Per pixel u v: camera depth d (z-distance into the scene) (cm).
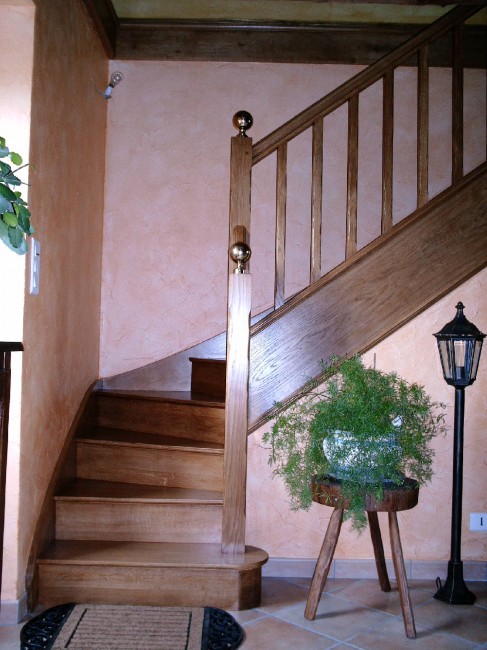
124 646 203
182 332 371
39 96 235
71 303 294
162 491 271
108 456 291
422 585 270
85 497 258
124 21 372
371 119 379
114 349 368
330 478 228
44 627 216
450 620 235
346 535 277
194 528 261
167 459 282
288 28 375
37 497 246
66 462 278
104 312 369
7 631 215
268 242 376
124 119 374
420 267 275
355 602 250
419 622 232
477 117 379
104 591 239
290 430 241
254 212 376
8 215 185
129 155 373
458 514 256
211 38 376
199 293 373
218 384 340
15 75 226
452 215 278
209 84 377
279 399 268
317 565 234
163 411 310
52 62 254
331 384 232
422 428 230
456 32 282
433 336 275
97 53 345
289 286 376
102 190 365
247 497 273
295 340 269
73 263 296
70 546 252
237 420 250
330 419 219
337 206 378
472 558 278
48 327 255
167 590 239
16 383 222
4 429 182
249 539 273
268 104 377
